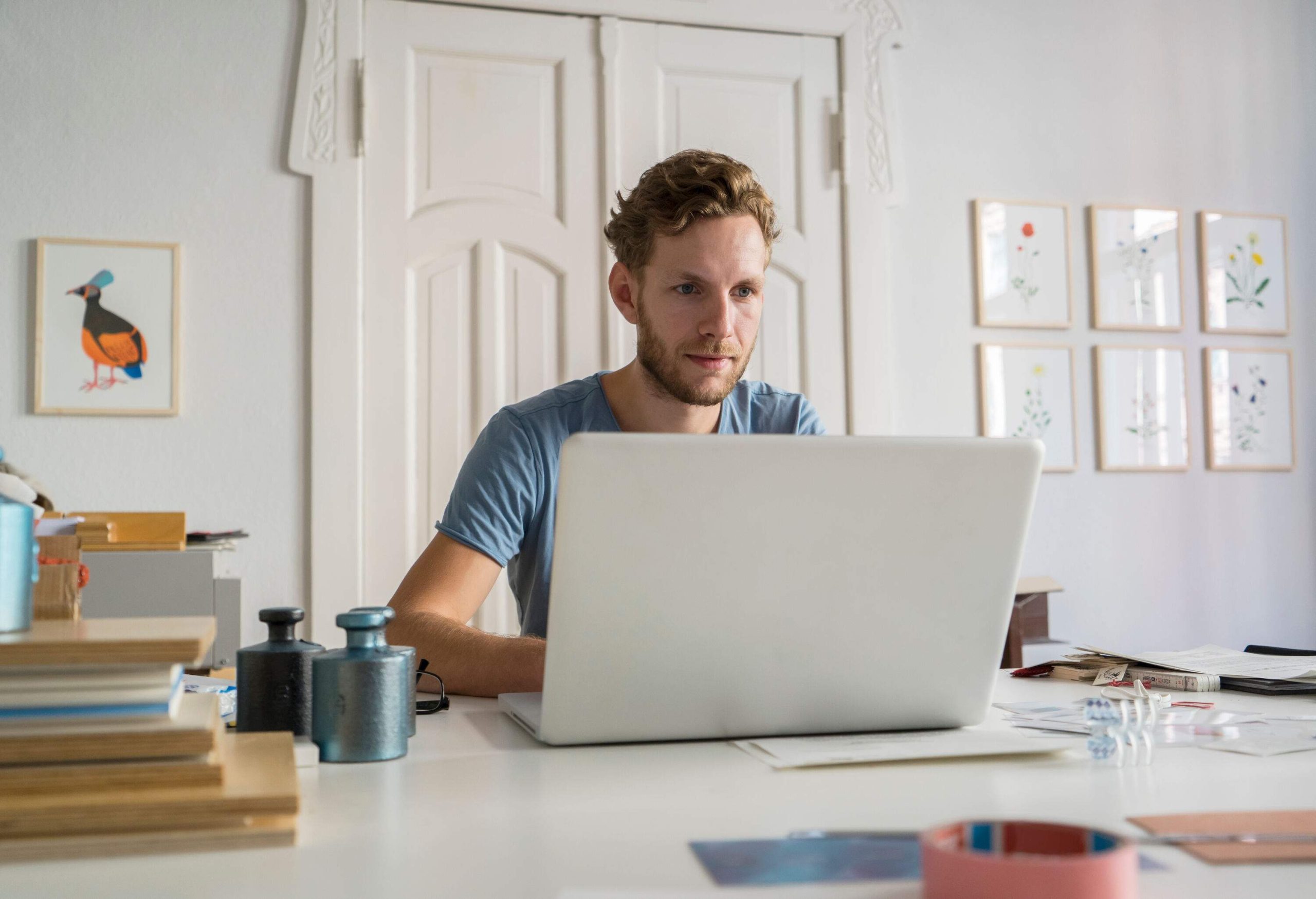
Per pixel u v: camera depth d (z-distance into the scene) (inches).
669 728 33.9
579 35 115.8
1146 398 131.1
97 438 102.7
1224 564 133.1
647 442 30.0
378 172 110.2
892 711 34.9
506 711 40.0
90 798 23.0
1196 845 22.5
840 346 121.9
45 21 103.6
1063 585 126.0
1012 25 130.0
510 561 63.5
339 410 107.8
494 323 113.0
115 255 103.6
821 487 31.4
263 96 108.3
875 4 124.3
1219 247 135.6
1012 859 17.3
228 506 105.3
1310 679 44.9
